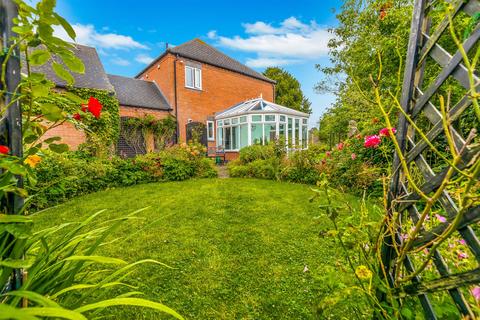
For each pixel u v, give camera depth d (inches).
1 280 30.4
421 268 35.8
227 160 526.3
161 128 466.6
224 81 585.3
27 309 21.7
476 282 29.1
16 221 27.0
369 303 42.8
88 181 206.1
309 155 262.2
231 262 92.3
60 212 154.8
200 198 185.9
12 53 31.2
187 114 516.7
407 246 37.1
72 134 315.6
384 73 169.5
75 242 44.3
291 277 82.2
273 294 74.1
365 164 182.5
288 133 513.0
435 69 115.0
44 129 38.7
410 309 39.4
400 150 41.5
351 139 216.2
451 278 32.1
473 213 29.4
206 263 91.7
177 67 499.5
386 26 162.9
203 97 543.8
